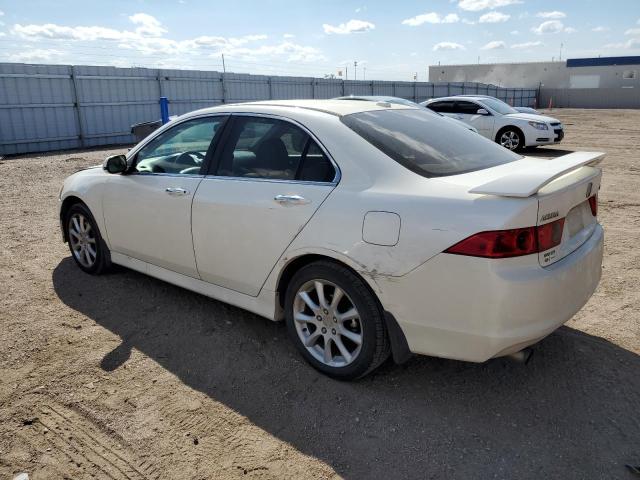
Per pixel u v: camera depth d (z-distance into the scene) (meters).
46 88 17.06
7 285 4.64
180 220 3.71
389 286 2.68
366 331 2.85
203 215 3.53
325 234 2.88
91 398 2.97
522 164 3.26
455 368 3.22
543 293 2.48
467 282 2.46
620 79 58.81
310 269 3.03
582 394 2.94
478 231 2.41
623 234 6.01
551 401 2.88
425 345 2.67
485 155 3.31
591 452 2.48
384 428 2.69
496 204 2.44
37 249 5.73
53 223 6.93
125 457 2.51
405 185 2.75
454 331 2.55
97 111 18.56
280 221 3.09
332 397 2.96
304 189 3.04
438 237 2.51
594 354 3.34
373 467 2.43
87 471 2.43
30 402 2.94
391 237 2.65
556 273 2.54
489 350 2.50
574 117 32.44
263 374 3.20
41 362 3.35
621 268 4.88
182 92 21.02
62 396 2.99
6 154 16.23
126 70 19.12
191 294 4.37
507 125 13.92
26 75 16.47
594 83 60.22
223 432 2.69
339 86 27.55
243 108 3.58
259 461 2.48
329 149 3.03
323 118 3.17
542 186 2.37
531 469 2.39
